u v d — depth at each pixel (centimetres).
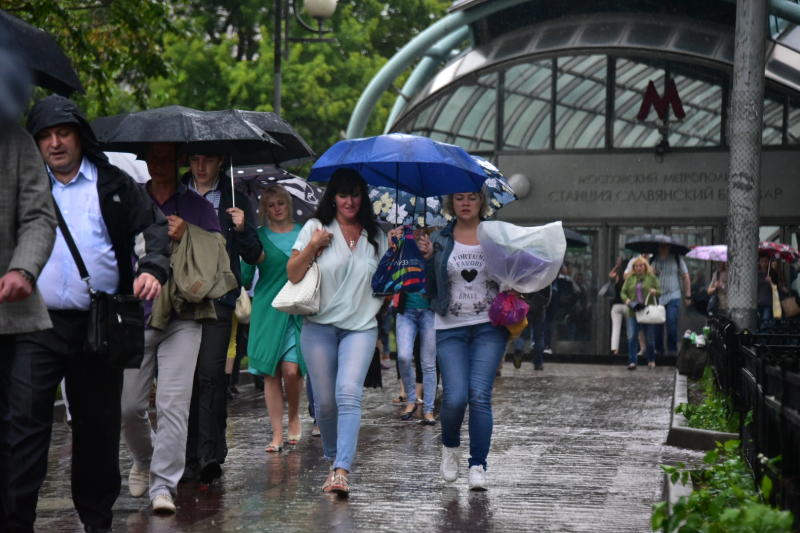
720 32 5391
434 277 1678
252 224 1839
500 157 5641
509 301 1648
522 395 3241
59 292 1225
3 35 1094
